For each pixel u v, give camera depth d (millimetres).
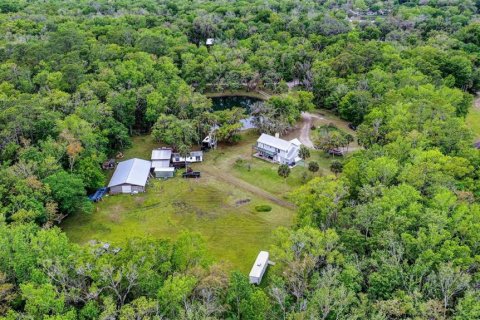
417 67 128875
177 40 156000
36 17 169875
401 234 58312
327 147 103500
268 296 57281
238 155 106688
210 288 51344
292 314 48906
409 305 47719
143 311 46688
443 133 86312
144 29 160375
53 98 103688
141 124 120375
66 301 50281
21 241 57219
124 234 78875
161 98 114875
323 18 176500
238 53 149750
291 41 158875
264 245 75750
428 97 102125
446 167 73875
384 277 52062
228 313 50281
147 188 92938
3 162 82562
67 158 89000
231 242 76625
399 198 63625
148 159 105312
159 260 54719
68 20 168000
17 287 54438
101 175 89938
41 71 119125
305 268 55562
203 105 114125
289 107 118688
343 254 58281
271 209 85875
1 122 89500
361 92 116375
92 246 57938
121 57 135625
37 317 47594
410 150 79812
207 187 93500
